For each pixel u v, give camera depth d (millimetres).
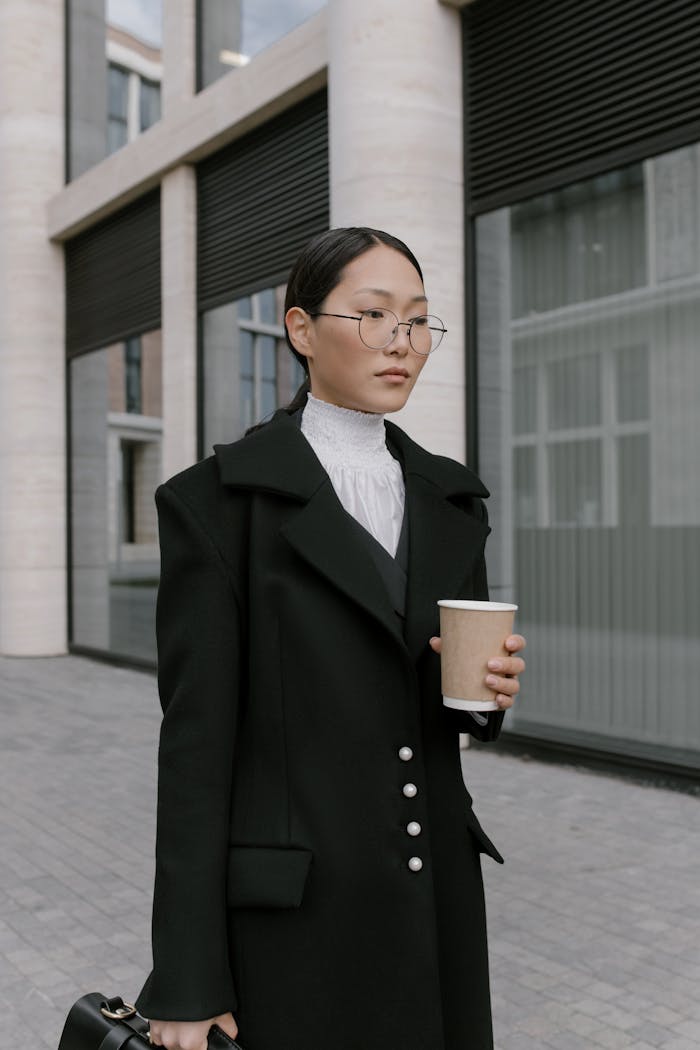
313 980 1161
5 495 10867
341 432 1332
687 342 5027
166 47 8492
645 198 5148
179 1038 1112
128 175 9078
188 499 1250
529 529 5828
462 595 1333
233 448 1267
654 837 4301
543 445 5715
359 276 1237
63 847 4375
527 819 4570
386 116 5625
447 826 1274
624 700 5391
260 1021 1163
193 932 1124
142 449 9375
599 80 5141
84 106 10469
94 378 10359
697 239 4938
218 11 7969
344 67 5758
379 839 1191
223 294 8141
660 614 5207
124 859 4211
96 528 10344
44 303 10812
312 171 7062
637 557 5316
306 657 1204
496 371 5895
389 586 1257
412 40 5617
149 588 9375
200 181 8438
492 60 5684
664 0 4777
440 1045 1185
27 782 5465
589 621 5555
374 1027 1168
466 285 5918
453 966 1258
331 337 1249
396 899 1188
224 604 1220
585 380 5504
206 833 1160
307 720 1202
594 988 2914
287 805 1192
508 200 5660
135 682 8938
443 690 1229
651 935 3285
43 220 10797
